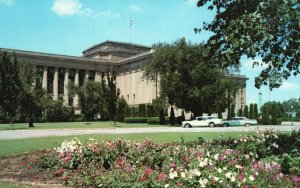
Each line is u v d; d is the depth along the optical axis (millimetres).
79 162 12922
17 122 79688
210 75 55000
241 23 12859
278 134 19828
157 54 60031
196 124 53125
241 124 59812
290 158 11414
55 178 11922
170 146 14320
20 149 19844
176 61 58219
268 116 69062
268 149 14141
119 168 11398
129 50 127125
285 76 13859
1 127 54062
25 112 55844
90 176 11016
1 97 53812
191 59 56188
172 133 31812
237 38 13242
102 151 13070
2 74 54000
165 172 9953
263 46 14039
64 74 112438
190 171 8781
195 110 58969
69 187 10555
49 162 13773
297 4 12312
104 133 33719
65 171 12422
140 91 105250
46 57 107125
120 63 117312
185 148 12906
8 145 22094
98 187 10445
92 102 78875
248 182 8414
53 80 110062
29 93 56469
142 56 104375
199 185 8602
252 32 12742
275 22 12883
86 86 80125
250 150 13727
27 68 66938
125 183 10055
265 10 12695
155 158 12070
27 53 103000
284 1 12195
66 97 111438
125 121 76812
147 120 70688
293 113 71375
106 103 56906
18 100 54500
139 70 106625
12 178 12000
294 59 14664
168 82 56969
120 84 118250
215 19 15477
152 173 9953
